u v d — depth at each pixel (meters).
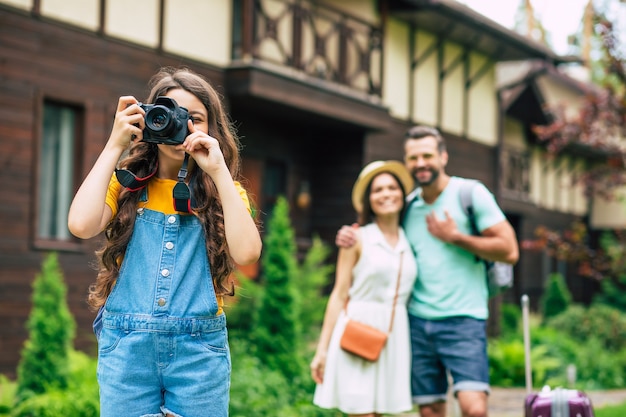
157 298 2.96
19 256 10.30
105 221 3.02
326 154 16.28
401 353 5.23
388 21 17.38
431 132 5.41
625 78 13.15
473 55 20.38
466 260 5.32
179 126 2.94
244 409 7.24
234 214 2.98
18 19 10.29
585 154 27.91
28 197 10.41
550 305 22.33
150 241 3.02
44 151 10.84
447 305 5.28
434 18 17.80
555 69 25.98
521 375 13.50
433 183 5.36
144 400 2.97
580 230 13.59
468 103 20.22
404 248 5.30
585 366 14.60
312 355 9.66
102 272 3.10
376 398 5.17
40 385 8.02
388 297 5.22
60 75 10.80
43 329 8.20
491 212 5.30
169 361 2.96
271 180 15.46
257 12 13.35
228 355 3.12
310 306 11.52
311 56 15.16
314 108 13.94
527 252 25.69
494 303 19.97
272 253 9.48
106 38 11.41
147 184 3.10
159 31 12.20
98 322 3.15
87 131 11.15
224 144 3.17
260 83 12.96
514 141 24.23
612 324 17.91
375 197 5.34
